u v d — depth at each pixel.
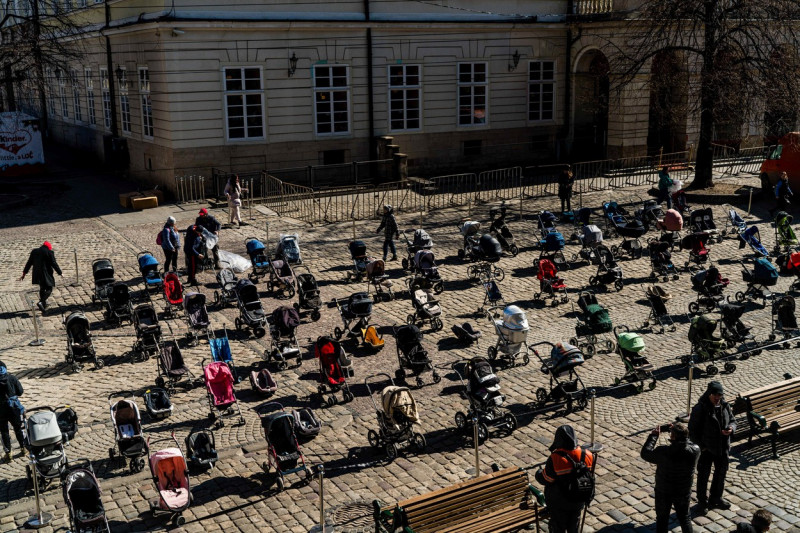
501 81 38.84
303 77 34.16
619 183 35.25
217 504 12.45
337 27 34.12
